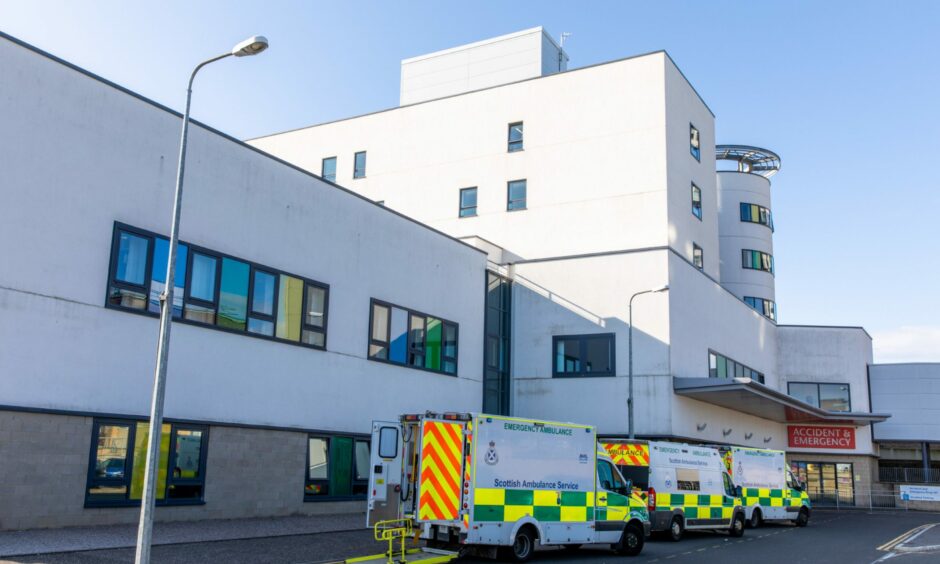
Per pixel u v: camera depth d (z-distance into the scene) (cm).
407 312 2691
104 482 1667
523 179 3597
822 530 2845
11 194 1555
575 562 1705
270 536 1734
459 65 4141
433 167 3822
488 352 3166
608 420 3058
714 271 3844
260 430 2066
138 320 1777
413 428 1605
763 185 5594
